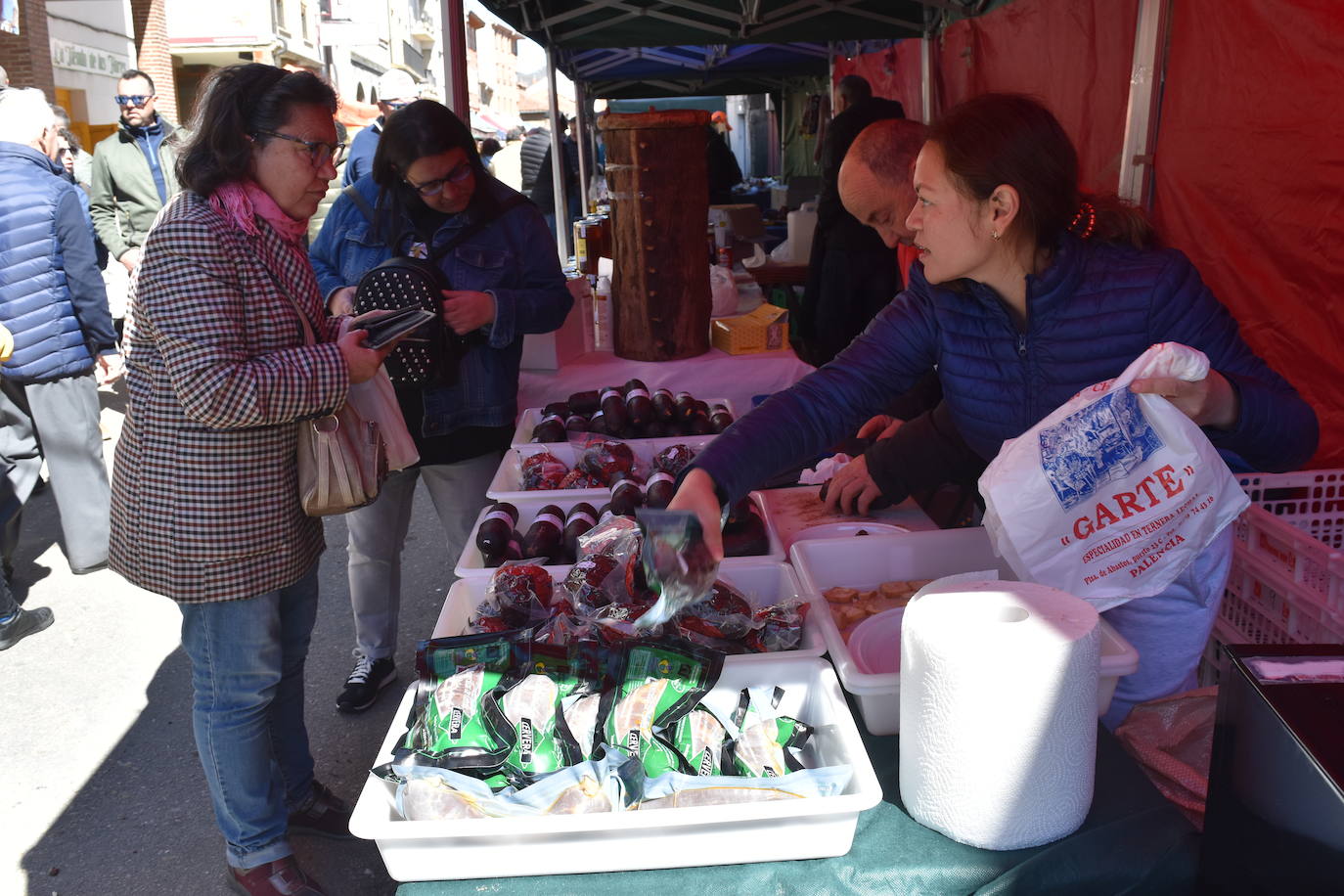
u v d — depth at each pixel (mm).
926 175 1517
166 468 1903
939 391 2652
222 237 1840
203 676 2074
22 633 3891
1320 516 2258
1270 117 2779
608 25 5836
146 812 2885
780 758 1312
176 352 1793
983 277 1605
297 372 1880
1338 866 892
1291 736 948
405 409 2861
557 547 2152
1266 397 1473
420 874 1188
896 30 6141
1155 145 3375
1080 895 1139
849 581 1964
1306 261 2686
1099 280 1592
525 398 3582
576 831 1147
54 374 4156
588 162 10844
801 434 1673
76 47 14711
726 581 1802
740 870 1189
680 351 3701
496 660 1383
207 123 1877
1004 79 5035
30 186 3949
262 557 1985
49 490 5602
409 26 40312
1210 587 1576
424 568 4578
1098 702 1388
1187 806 1368
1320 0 2566
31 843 2764
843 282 5727
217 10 23172
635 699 1316
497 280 2854
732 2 5551
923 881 1159
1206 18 3066
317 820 2604
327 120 1942
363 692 3256
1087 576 1439
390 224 2846
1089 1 3936
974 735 1141
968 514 2568
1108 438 1385
